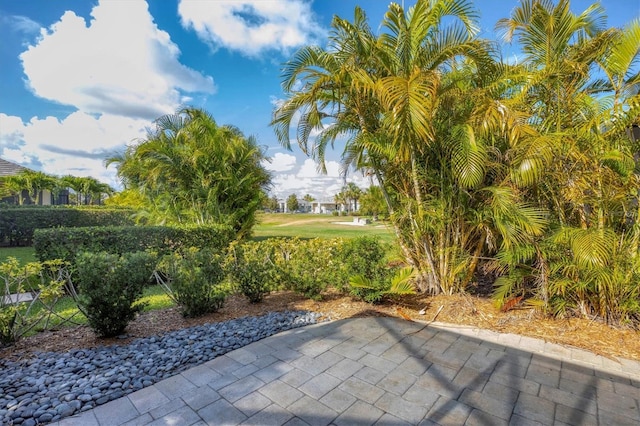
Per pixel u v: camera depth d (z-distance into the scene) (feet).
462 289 13.61
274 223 83.10
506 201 10.84
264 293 14.66
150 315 12.16
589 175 10.09
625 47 10.14
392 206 14.80
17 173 59.62
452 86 11.89
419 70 10.41
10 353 8.77
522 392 7.04
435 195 13.38
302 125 14.84
